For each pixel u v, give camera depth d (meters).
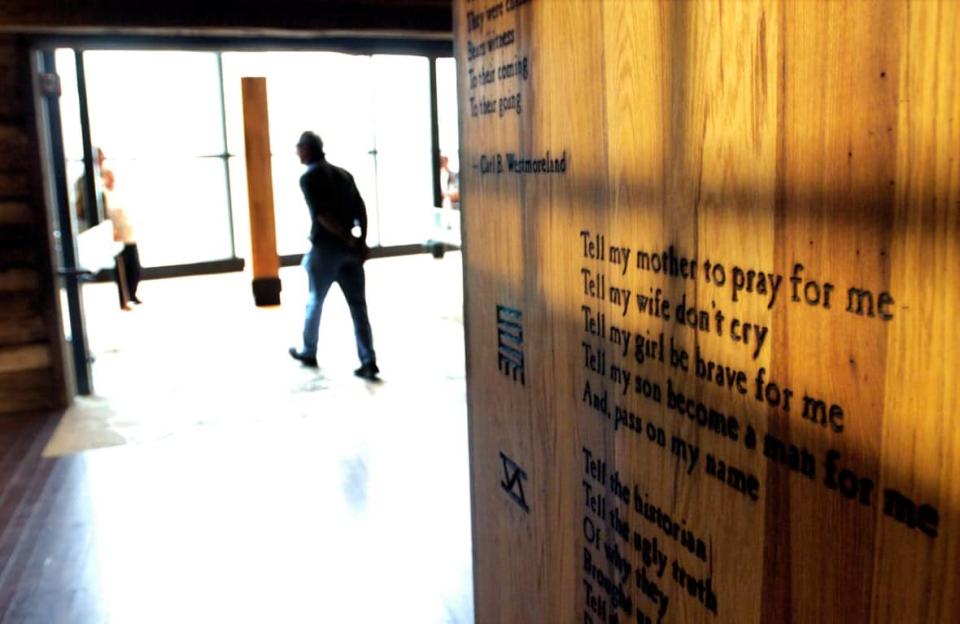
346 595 2.75
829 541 0.78
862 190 0.71
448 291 8.62
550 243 1.29
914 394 0.68
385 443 4.15
